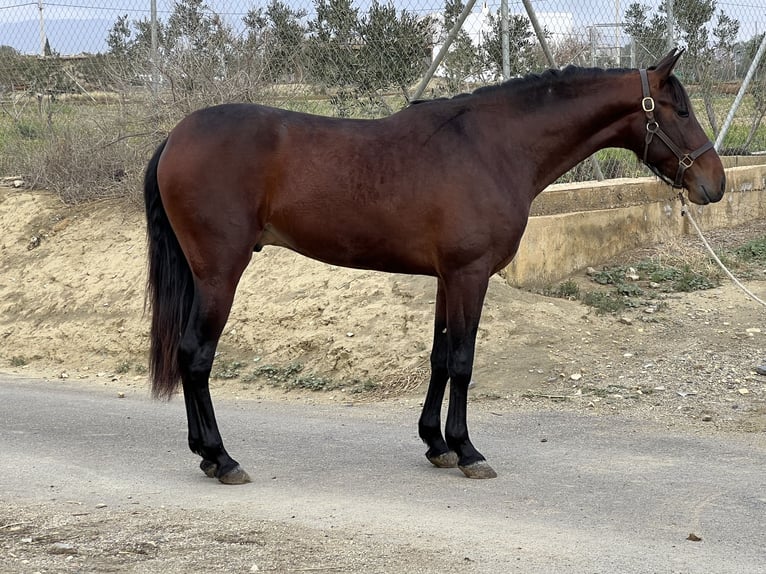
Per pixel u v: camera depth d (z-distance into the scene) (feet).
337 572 13.53
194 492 17.53
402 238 18.22
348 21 34.60
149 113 38.19
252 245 18.19
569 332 27.66
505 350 26.66
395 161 18.11
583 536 15.06
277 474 18.75
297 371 27.66
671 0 38.14
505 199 18.35
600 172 36.06
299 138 18.16
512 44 33.83
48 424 22.99
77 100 41.19
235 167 17.80
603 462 19.30
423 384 25.72
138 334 31.17
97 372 30.17
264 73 36.40
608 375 25.40
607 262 33.09
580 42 36.11
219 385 27.55
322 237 18.33
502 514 16.17
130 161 39.63
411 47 34.09
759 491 17.34
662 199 35.53
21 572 13.37
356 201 18.04
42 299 34.47
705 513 16.15
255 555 14.15
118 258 35.17
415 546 14.57
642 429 21.75
